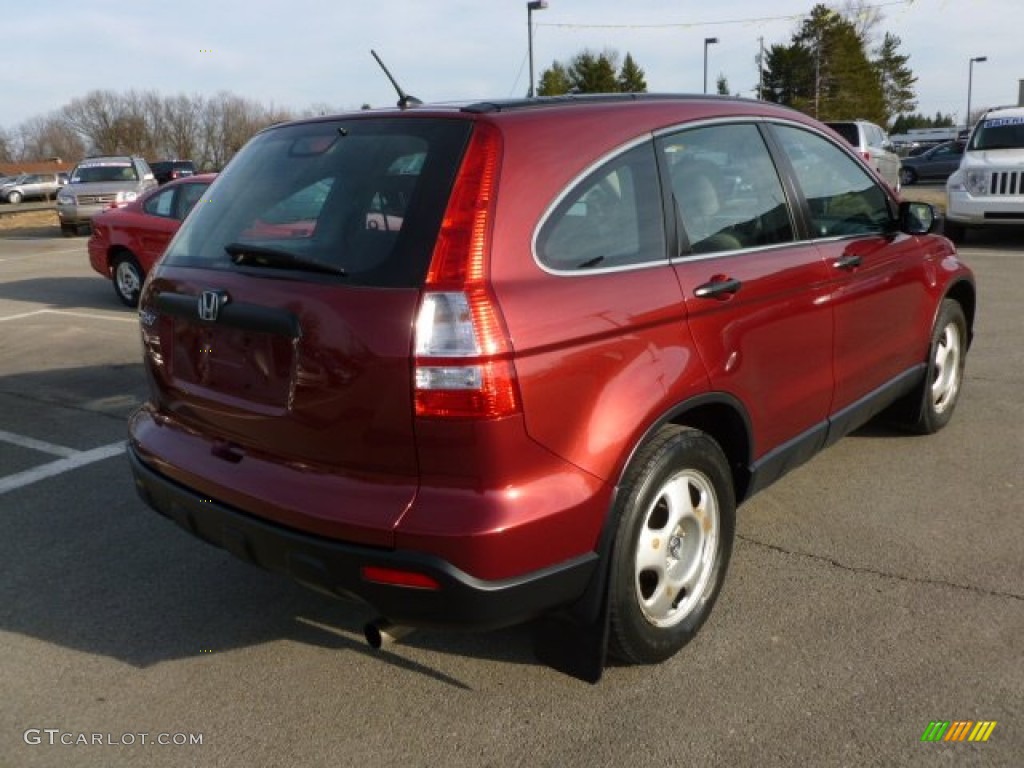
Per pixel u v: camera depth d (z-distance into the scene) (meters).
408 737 2.84
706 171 3.32
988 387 6.33
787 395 3.59
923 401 5.07
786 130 3.87
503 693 3.05
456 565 2.46
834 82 52.72
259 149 3.32
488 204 2.56
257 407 2.83
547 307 2.58
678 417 3.21
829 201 4.04
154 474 3.20
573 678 3.11
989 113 14.91
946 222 14.66
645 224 2.99
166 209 10.61
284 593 3.77
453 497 2.49
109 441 5.73
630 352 2.79
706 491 3.19
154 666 3.26
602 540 2.72
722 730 2.80
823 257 3.78
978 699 2.90
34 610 3.64
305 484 2.69
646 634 2.98
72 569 3.99
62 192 21.33
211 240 3.16
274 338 2.75
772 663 3.14
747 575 3.75
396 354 2.46
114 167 22.09
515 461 2.51
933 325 4.91
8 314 10.80
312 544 2.60
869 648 3.21
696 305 3.03
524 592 2.55
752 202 3.52
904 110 70.69
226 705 3.03
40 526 4.44
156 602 3.71
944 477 4.73
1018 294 9.98
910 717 2.83
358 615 3.59
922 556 3.88
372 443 2.55
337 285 2.61
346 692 3.08
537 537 2.54
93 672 3.22
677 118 3.24
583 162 2.83
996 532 4.08
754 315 3.31
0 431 5.96
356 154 2.90
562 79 60.34
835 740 2.74
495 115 2.77
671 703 2.95
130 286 11.05
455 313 2.44
